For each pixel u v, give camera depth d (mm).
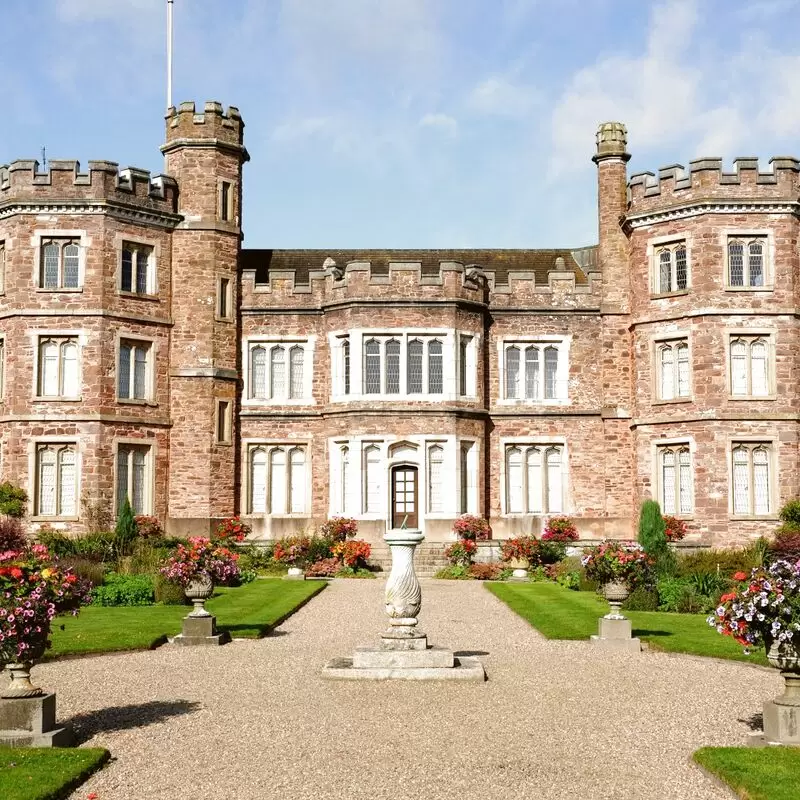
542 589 25891
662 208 32625
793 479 31266
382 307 33469
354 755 10062
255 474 34750
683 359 32469
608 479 33938
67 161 32062
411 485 33312
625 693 13023
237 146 34750
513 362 34906
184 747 10406
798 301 31812
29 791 8742
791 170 31828
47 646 10906
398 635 14289
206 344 33625
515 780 9297
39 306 31844
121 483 32250
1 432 31891
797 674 10602
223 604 21953
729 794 8953
